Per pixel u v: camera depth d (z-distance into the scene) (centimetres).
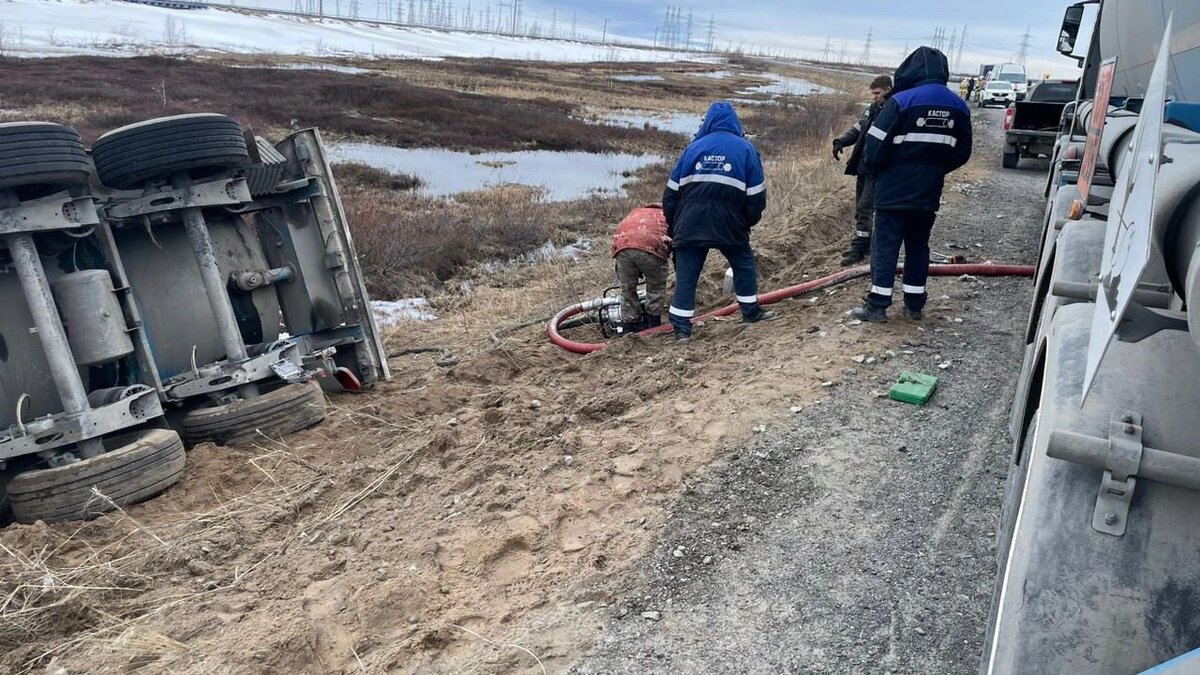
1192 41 388
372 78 4212
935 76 575
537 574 345
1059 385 186
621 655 295
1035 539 167
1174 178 159
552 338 727
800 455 425
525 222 1341
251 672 296
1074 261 296
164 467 453
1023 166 1648
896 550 345
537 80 5250
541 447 464
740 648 295
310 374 575
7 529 410
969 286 731
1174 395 171
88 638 324
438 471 450
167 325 535
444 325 883
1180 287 163
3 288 462
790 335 618
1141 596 157
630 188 1814
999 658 166
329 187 632
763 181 635
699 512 379
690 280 650
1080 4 769
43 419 442
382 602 330
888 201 591
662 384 540
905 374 512
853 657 288
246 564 372
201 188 518
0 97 2634
